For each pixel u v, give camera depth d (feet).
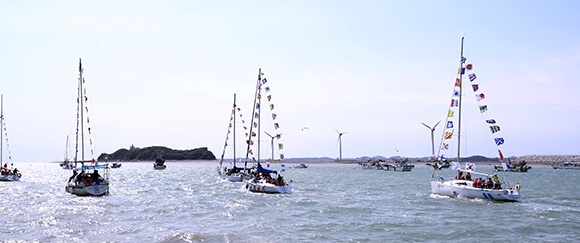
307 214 141.69
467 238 107.04
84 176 199.31
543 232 114.21
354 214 142.00
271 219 131.64
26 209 149.89
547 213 143.84
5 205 160.04
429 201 174.70
